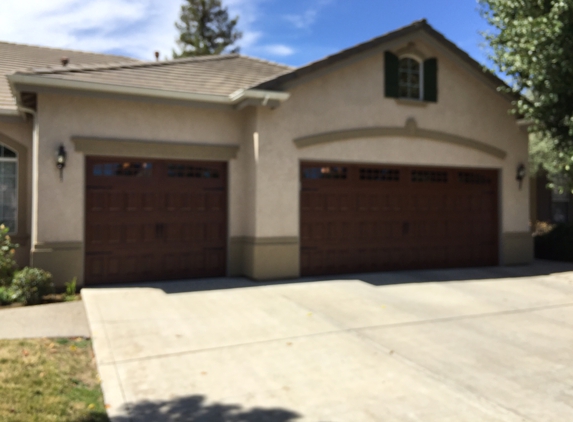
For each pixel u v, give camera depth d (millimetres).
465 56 11766
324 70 10281
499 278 10727
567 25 9664
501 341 6359
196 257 10188
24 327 6414
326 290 9000
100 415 4164
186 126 10016
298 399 4566
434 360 5617
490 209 12570
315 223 10586
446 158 11867
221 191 10430
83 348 5836
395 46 11094
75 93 8898
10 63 12578
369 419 4199
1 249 9203
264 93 9445
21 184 10633
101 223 9406
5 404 4062
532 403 4535
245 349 5855
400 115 11375
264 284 9516
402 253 11469
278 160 10086
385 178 11344
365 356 5703
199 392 4684
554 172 14117
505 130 12641
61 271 8969
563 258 13438
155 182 9844
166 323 6777
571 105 10742
